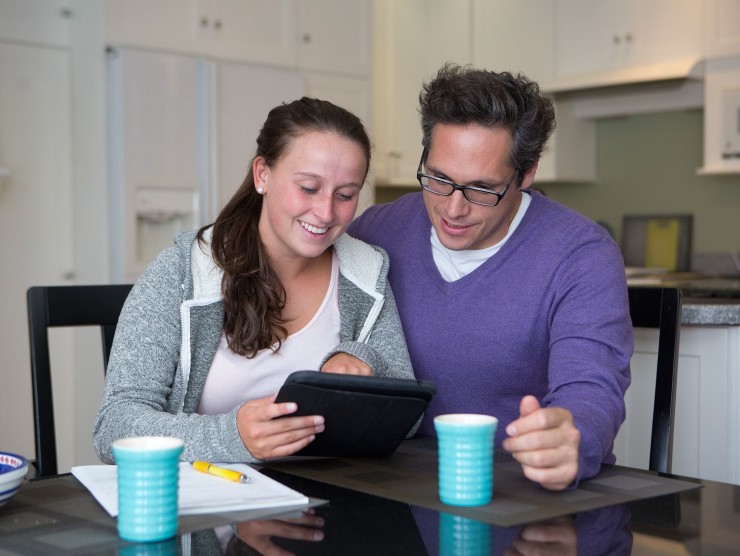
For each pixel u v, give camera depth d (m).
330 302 1.60
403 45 5.05
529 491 1.14
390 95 4.97
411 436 1.52
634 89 4.67
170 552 0.91
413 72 5.12
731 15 4.23
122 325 1.47
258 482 1.17
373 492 1.13
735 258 4.54
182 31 3.70
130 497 0.94
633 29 4.53
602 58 4.64
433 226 1.62
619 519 1.02
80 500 1.10
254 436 1.23
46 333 1.73
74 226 3.72
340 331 1.60
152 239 3.73
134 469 0.93
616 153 5.02
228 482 1.16
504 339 1.61
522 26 4.90
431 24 5.21
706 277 4.16
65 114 3.68
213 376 1.54
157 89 3.60
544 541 0.94
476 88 1.43
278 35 4.04
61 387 3.78
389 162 4.97
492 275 1.62
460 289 1.64
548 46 4.82
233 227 1.52
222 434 1.27
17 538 0.95
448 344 1.65
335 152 1.41
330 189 1.42
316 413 1.24
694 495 1.13
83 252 3.69
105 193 3.55
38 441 1.70
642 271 4.36
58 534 0.97
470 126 1.43
